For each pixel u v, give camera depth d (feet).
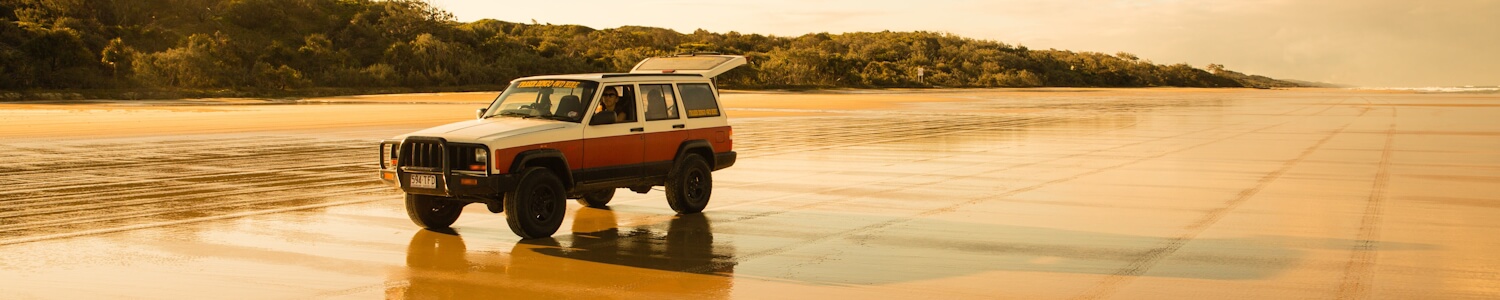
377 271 25.30
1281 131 93.09
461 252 28.17
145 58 277.85
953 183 46.96
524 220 29.99
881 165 56.59
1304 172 52.26
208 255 27.53
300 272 25.12
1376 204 38.68
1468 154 64.23
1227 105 182.09
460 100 208.85
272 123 103.81
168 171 52.95
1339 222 33.78
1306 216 35.32
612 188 33.73
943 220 34.60
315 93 293.23
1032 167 55.31
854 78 460.96
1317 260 26.63
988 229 32.48
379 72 339.36
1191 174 51.19
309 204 39.09
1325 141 78.02
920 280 24.17
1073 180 48.26
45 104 182.29
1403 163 57.52
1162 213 36.27
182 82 278.26
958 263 26.40
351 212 36.78
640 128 33.96
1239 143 75.72
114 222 33.96
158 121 107.24
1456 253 27.61
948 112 142.10
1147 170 53.42
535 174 30.35
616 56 418.51
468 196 30.48
